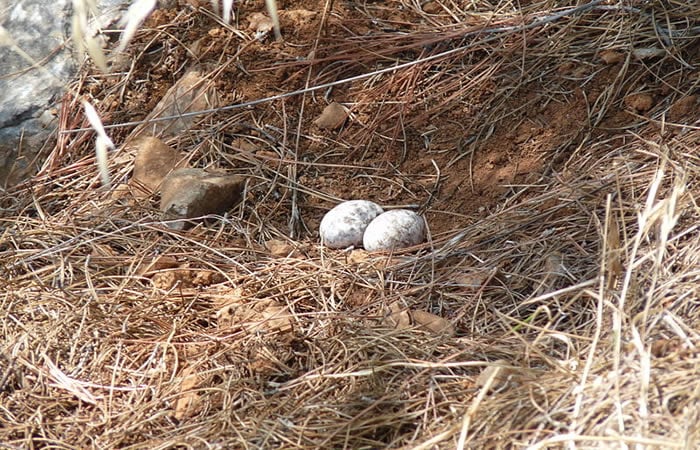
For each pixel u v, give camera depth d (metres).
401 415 4.02
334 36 6.77
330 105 6.38
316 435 4.03
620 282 4.42
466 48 6.41
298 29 6.84
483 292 4.91
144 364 4.63
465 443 3.71
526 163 5.79
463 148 6.03
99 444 4.16
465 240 5.32
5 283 5.19
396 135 6.19
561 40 6.31
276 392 4.35
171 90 6.59
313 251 5.52
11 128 6.50
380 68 6.57
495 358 4.34
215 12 6.89
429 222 5.68
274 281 5.18
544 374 3.96
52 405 4.42
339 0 7.02
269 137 6.32
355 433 4.01
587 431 3.54
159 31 6.80
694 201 4.61
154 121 6.17
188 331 4.84
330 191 6.02
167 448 4.06
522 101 6.09
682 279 4.31
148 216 5.79
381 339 4.55
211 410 4.31
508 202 5.59
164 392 4.44
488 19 6.64
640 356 3.66
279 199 5.99
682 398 3.55
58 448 4.17
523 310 4.69
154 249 5.54
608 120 5.78
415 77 6.41
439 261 5.20
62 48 6.77
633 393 3.61
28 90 6.62
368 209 5.55
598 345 4.04
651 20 6.17
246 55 6.70
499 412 3.82
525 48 6.24
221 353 4.60
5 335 4.84
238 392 4.35
